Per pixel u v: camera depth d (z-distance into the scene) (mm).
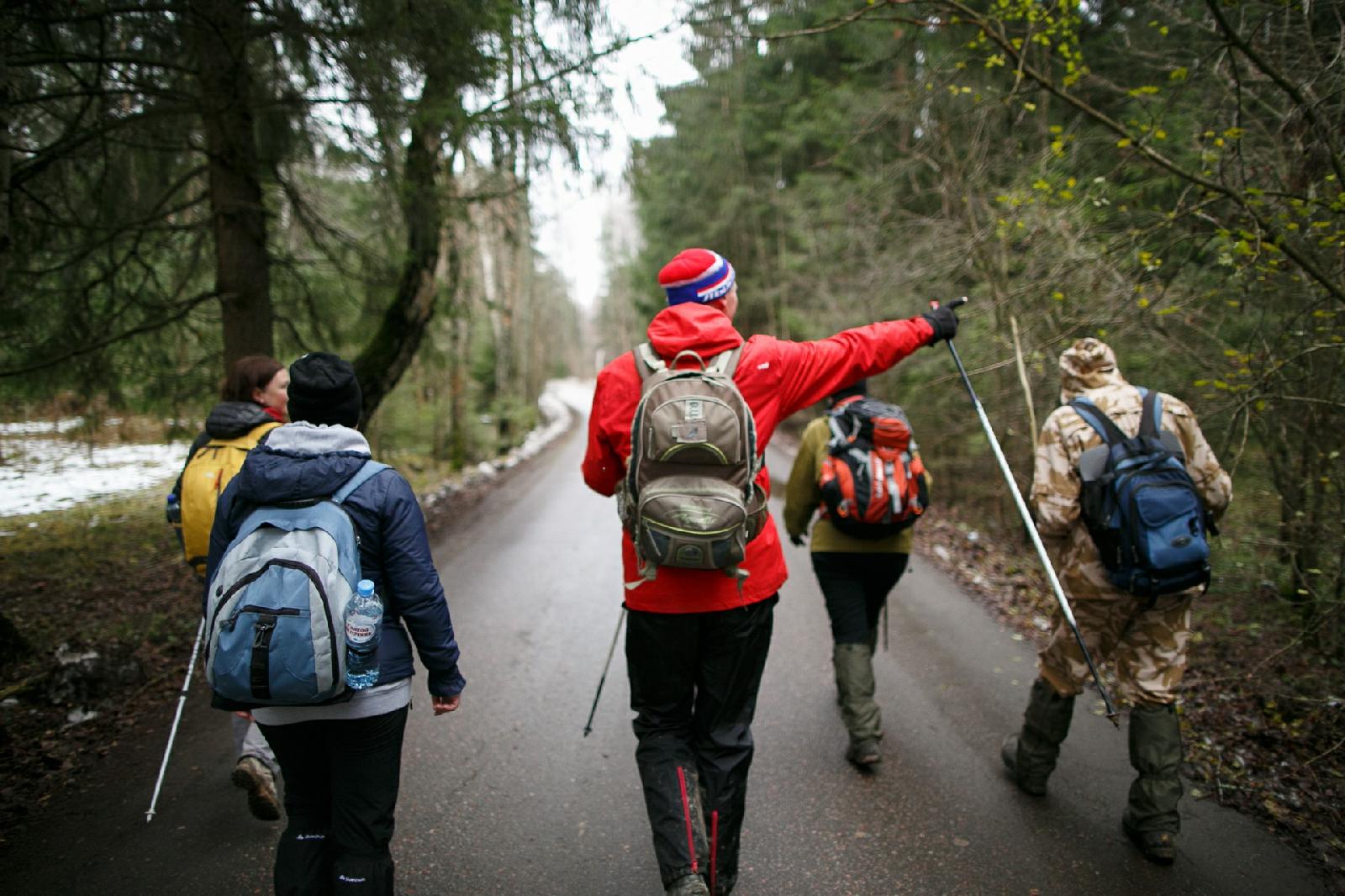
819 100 9867
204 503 2662
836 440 3395
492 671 4395
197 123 5762
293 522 1860
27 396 6109
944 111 6750
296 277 7055
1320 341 3824
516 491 11820
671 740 2283
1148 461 2605
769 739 3586
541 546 7730
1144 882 2555
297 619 1734
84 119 5117
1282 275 3881
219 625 1763
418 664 4535
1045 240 5367
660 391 2057
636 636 2236
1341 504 3770
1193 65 4105
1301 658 4043
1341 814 2873
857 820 2932
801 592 6074
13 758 3299
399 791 3131
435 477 13703
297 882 1886
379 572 1976
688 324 2207
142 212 5984
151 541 7820
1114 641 2799
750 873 2619
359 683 1794
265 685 1730
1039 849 2736
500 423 19719
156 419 7219
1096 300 4883
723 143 16469
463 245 9008
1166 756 2668
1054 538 2781
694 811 2160
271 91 5590
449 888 2545
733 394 2061
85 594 5918
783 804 3039
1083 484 2695
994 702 3963
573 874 2621
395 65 4992
